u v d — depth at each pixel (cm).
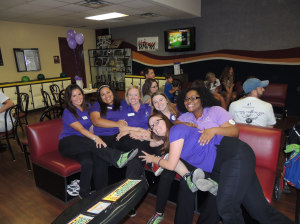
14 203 259
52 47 872
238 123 240
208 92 194
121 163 229
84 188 238
